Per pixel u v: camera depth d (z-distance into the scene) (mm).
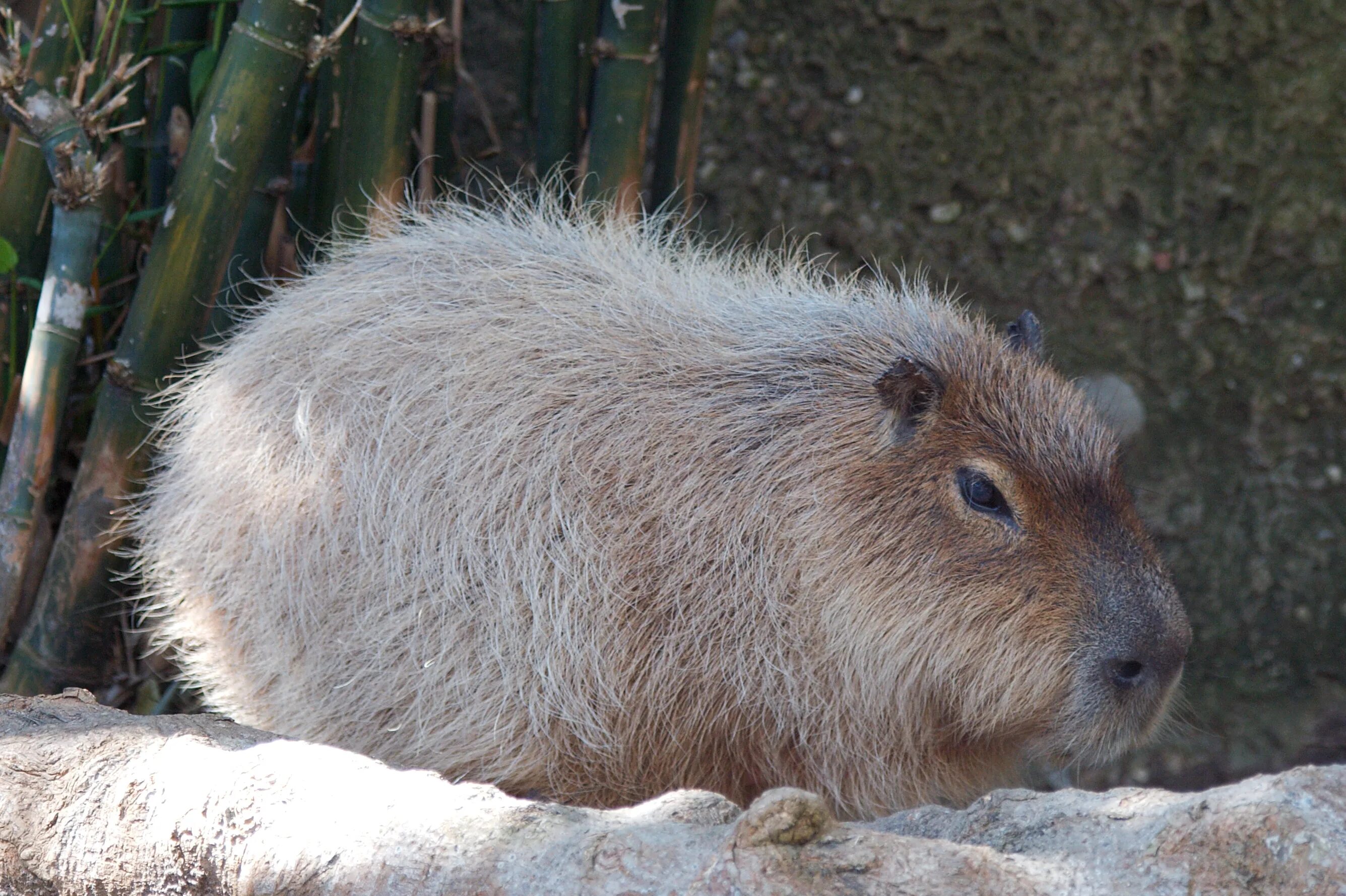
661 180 9625
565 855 4207
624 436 7070
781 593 6965
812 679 6969
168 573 7637
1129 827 4191
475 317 7371
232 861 4793
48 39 8102
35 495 7996
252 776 4953
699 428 7152
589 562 6820
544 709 6734
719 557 6949
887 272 11242
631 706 6879
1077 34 10812
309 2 7727
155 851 5004
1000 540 6949
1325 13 10680
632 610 6859
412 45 8250
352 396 7156
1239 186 11000
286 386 7348
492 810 4523
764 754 7094
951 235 11219
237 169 7855
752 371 7383
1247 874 3766
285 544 6980
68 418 9133
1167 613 6863
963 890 3854
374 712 6852
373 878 4418
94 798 5266
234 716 7418
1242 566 11328
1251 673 11328
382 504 6891
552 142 9305
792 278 8578
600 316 7488
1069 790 4727
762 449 7129
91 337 9203
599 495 6945
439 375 7152
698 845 4117
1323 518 11273
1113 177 11094
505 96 11562
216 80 7793
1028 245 11219
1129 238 11180
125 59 7723
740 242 11273
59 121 7566
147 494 7941
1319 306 11102
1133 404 11234
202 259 7926
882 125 11070
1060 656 6848
